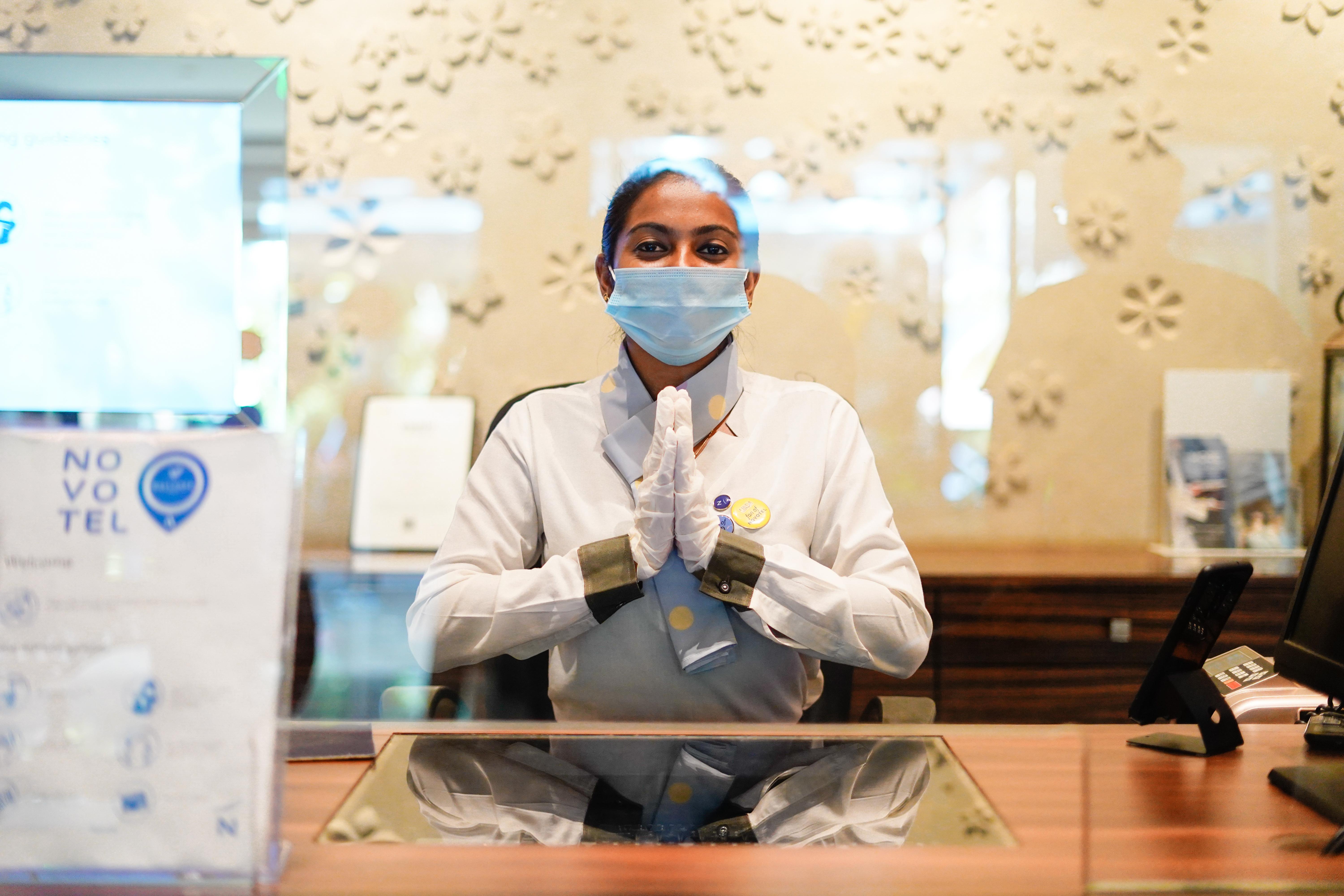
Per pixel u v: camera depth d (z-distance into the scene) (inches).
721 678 44.1
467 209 92.1
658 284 44.6
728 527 44.1
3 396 30.3
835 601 41.3
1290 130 93.2
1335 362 91.2
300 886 21.4
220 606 21.9
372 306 92.3
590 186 91.9
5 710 21.6
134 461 22.1
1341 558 32.4
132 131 30.0
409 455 89.8
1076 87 92.1
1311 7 92.4
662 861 22.6
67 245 30.1
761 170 91.6
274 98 30.1
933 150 92.0
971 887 21.5
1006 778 27.8
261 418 30.7
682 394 41.4
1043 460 93.7
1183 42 92.3
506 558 47.0
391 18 91.0
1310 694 41.6
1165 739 34.4
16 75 29.7
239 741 21.6
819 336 92.5
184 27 90.7
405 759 29.0
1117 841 24.4
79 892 21.3
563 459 47.2
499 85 91.4
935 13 91.2
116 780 21.5
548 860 22.6
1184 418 91.4
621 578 41.4
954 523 93.8
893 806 25.9
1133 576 77.7
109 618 21.8
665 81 91.4
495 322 92.7
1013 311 93.0
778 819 24.9
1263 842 24.9
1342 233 93.7
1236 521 90.8
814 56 91.2
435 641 43.5
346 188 91.7
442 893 21.0
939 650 77.6
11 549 21.8
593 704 44.8
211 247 30.3
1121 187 92.8
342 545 91.0
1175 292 93.6
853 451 48.1
